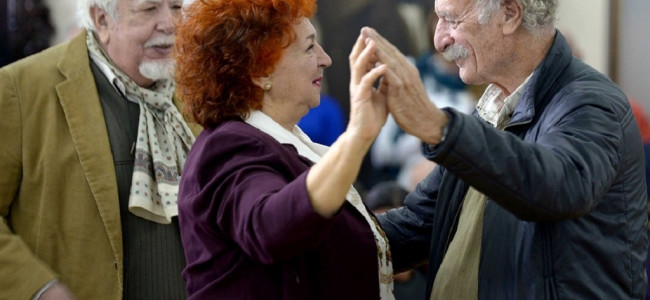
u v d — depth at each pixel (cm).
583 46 553
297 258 222
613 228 233
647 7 543
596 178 212
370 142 194
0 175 278
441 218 265
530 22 243
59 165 280
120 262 279
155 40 289
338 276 228
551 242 229
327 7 540
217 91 228
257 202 201
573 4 552
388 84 197
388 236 282
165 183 288
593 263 230
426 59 536
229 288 222
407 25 543
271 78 231
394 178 522
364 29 202
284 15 227
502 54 247
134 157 289
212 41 227
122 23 287
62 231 279
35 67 288
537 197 204
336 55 543
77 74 288
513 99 249
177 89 237
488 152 203
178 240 289
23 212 281
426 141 204
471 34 247
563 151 213
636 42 545
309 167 227
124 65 292
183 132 299
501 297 236
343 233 229
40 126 283
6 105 281
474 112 269
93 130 284
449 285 253
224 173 213
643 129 536
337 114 504
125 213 285
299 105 235
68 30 455
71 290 277
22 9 449
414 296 393
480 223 250
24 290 264
